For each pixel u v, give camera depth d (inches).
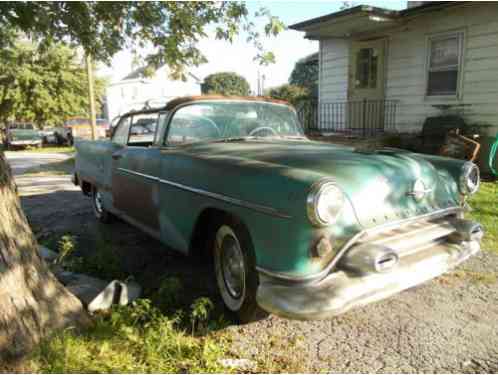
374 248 91.8
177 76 224.5
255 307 108.7
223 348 102.7
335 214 89.7
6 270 90.2
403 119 386.9
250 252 105.3
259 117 168.7
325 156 114.0
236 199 106.5
